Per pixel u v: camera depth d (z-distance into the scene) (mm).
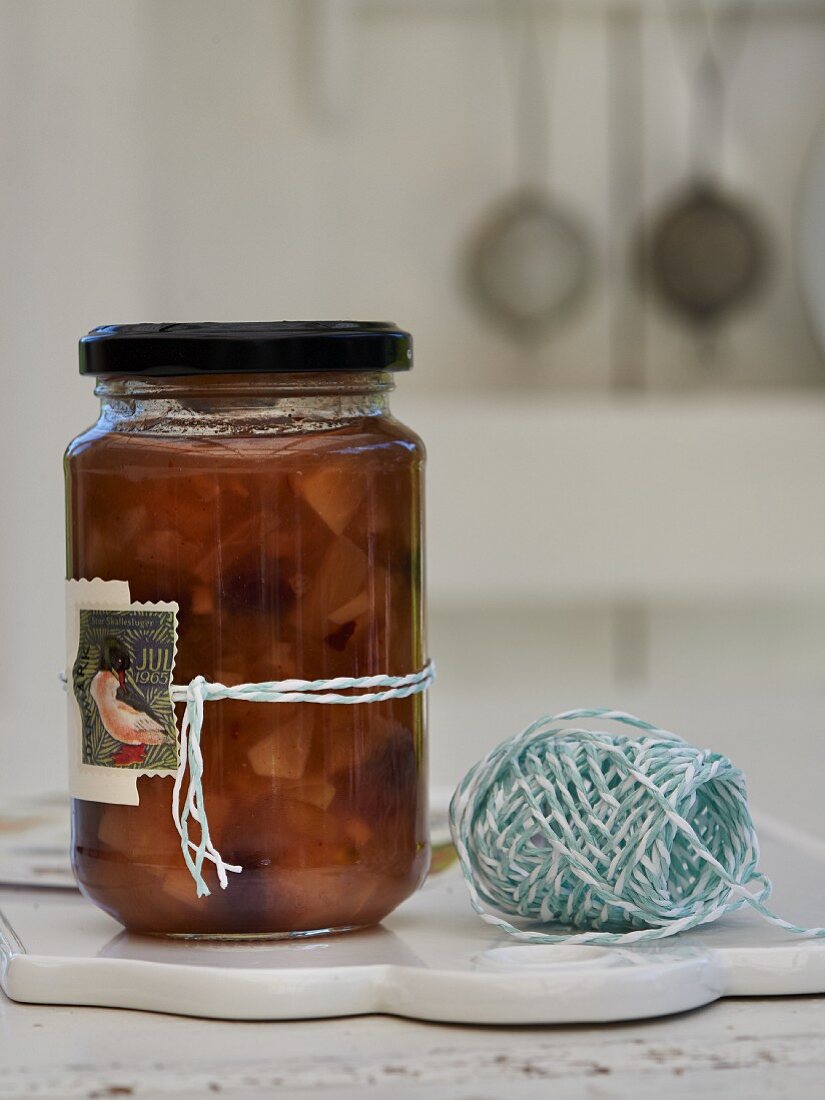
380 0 2088
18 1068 426
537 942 520
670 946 500
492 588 2014
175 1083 413
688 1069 422
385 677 522
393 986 473
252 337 499
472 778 548
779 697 1503
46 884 625
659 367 2146
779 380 2160
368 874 521
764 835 706
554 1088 409
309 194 2111
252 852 506
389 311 2127
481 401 2074
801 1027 458
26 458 1881
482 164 2129
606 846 513
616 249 2145
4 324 1859
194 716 497
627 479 2025
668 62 2141
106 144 1859
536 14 2113
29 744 1252
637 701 1470
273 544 505
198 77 2088
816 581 2061
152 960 498
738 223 2135
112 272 1874
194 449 505
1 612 1903
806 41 2154
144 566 508
